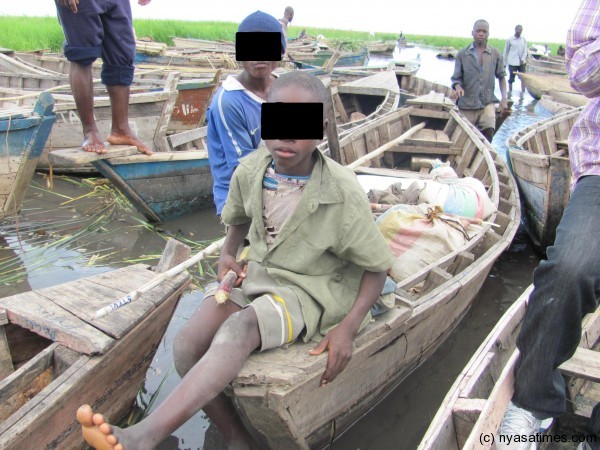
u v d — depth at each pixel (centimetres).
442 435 205
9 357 274
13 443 204
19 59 982
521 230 619
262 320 211
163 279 295
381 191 444
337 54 1113
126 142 508
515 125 1241
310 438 256
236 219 245
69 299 284
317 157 214
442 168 511
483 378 241
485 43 798
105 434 171
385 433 310
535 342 205
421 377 359
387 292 256
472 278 351
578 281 192
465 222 415
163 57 1167
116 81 478
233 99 293
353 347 238
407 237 384
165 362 358
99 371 251
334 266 228
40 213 585
